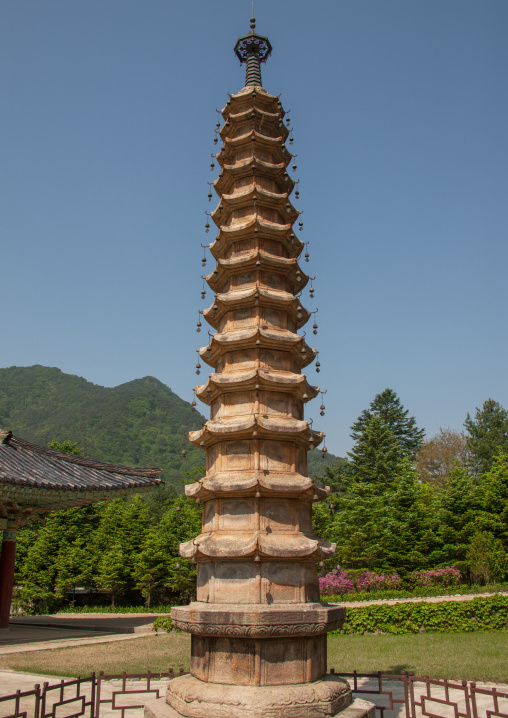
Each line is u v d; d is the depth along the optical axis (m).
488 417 85.50
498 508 45.69
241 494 13.20
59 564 50.31
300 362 15.75
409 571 44.50
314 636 12.51
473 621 30.52
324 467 76.06
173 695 12.60
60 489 30.88
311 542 12.95
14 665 23.62
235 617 11.80
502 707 16.41
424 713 13.13
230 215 16.55
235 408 14.38
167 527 54.91
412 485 48.12
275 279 15.70
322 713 11.59
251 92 16.91
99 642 30.08
